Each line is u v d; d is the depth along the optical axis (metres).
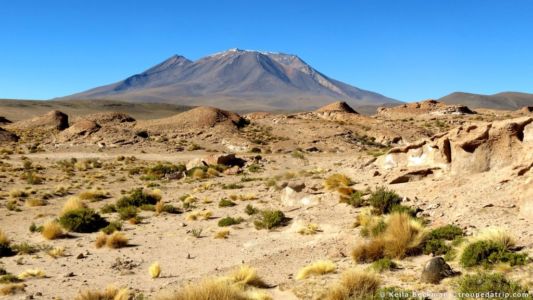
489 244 12.57
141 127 90.19
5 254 19.78
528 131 20.11
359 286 11.33
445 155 23.66
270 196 30.31
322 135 80.81
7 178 47.44
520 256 11.95
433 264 11.84
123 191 39.84
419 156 26.28
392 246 14.52
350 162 41.22
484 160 21.38
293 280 13.80
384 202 20.44
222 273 15.54
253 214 25.14
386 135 80.25
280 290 12.88
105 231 23.45
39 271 16.34
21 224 27.06
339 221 20.42
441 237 15.41
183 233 22.61
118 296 12.36
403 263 13.79
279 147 73.56
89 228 24.62
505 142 20.75
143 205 30.23
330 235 18.80
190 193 36.97
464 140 21.88
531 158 19.38
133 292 13.59
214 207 28.77
